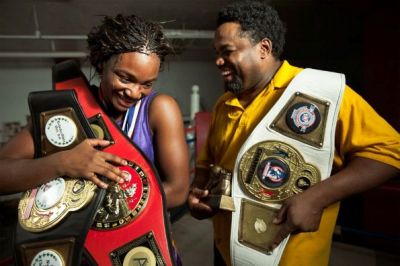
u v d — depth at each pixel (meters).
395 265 1.85
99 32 0.53
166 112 0.58
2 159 0.53
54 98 0.54
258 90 0.80
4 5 2.28
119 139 0.56
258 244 0.67
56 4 2.30
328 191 0.63
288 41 2.92
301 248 0.68
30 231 0.50
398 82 1.90
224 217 0.83
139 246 0.54
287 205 0.64
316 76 0.71
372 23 2.02
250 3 0.76
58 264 0.49
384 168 0.64
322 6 2.28
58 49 3.50
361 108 0.68
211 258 1.98
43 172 0.51
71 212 0.50
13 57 3.52
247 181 0.69
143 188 0.54
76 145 0.54
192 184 0.97
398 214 1.90
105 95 0.58
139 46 0.50
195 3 2.36
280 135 0.68
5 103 3.97
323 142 0.66
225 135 0.85
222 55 0.78
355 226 2.17
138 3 2.34
